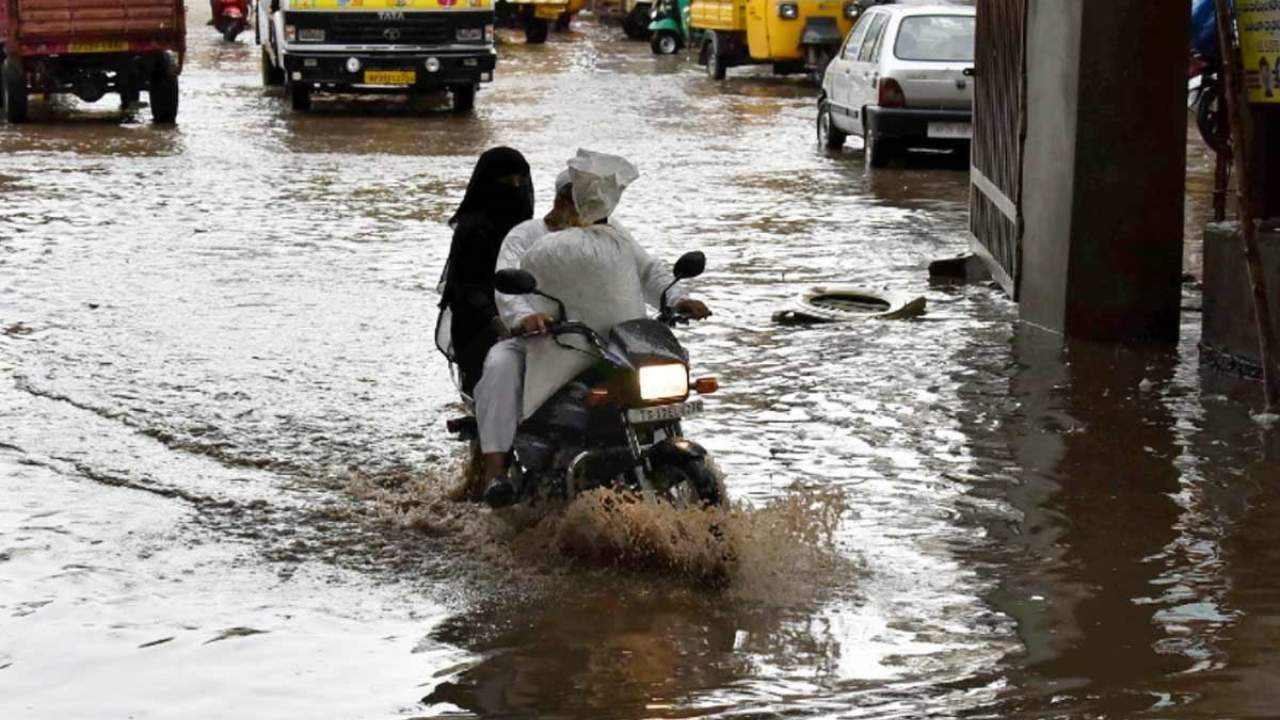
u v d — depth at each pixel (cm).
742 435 1512
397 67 4762
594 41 8481
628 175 1202
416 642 1038
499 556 1196
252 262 2419
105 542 1233
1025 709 917
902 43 3622
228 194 3155
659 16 7456
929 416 1573
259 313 2056
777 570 1153
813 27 5678
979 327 1983
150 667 998
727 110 5019
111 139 4131
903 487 1352
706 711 921
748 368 1778
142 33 4444
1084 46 1848
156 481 1388
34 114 4788
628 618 1074
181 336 1923
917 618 1067
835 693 946
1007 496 1327
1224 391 1659
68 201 3039
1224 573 1147
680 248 2575
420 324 2002
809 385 1700
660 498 1167
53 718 927
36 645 1034
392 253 2509
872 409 1603
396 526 1270
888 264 2445
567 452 1208
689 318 1217
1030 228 2005
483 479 1324
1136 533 1234
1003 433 1514
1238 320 1712
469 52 4788
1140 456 1437
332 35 4738
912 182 3425
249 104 5106
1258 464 1409
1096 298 1900
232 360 1809
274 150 3903
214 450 1476
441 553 1210
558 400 1197
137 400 1641
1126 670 975
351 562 1191
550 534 1210
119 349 1856
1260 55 1652
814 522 1210
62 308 2077
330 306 2105
